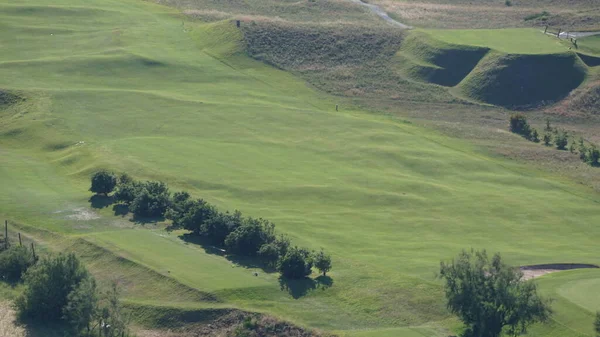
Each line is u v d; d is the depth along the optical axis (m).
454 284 188.25
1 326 192.62
